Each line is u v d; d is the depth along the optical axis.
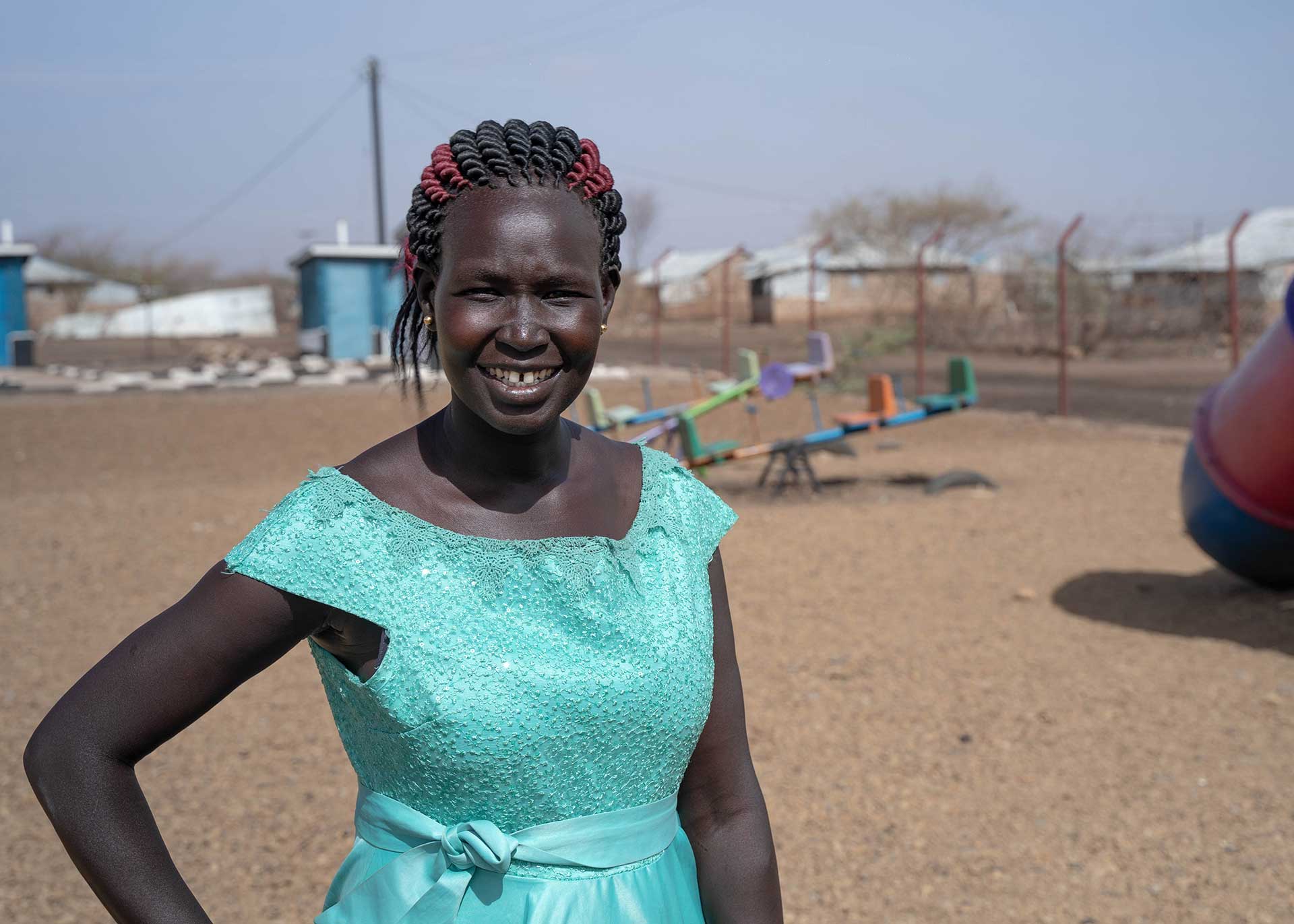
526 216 1.22
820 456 13.12
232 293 53.78
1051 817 4.11
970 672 5.64
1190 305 32.00
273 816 4.17
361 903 1.25
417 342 1.41
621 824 1.26
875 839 3.97
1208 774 4.43
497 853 1.18
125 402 18.72
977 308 34.53
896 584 7.34
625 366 25.27
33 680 5.59
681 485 1.43
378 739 1.22
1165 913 3.49
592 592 1.23
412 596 1.18
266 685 5.55
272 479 11.84
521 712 1.18
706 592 1.38
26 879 3.73
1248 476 6.50
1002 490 10.68
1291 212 36.94
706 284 55.47
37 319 54.28
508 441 1.26
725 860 1.43
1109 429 14.84
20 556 8.29
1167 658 5.82
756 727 4.95
